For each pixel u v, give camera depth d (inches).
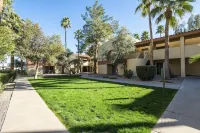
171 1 761.6
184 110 275.7
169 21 819.4
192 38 1024.2
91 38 1386.6
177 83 658.8
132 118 233.3
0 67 1143.0
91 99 362.9
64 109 284.8
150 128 199.2
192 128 199.3
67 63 1641.2
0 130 196.7
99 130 195.2
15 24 967.0
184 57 940.0
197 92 442.3
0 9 410.6
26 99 369.4
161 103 322.3
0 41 483.8
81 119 231.8
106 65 1470.2
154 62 1150.3
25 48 941.8
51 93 445.4
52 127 205.8
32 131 193.8
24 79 975.6
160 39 1036.5
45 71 1899.6
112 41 1112.2
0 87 443.5
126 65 1190.9
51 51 1013.8
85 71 2162.9
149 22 966.4
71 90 502.9
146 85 612.7
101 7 1405.0
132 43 1061.1
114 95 410.0
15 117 243.3
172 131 190.7
